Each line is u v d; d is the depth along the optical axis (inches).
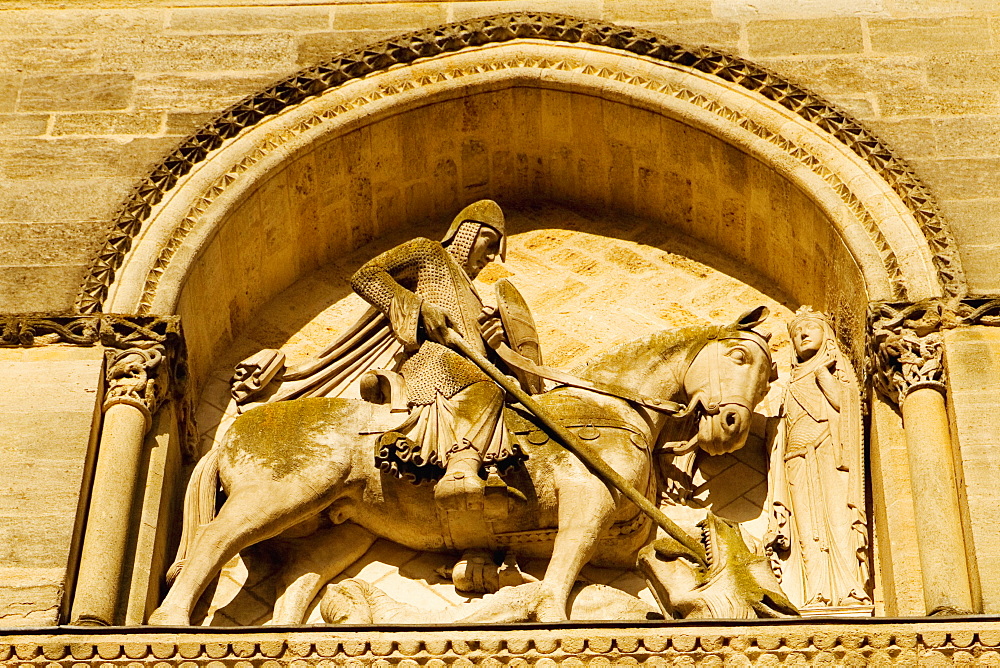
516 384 1228.5
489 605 1112.2
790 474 1248.2
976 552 1111.0
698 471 1293.1
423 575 1226.0
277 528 1189.1
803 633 1042.1
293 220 1465.3
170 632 1057.5
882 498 1196.5
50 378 1233.4
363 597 1164.5
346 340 1379.2
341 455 1216.2
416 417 1209.4
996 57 1459.2
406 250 1331.2
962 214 1332.4
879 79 1450.5
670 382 1288.1
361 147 1470.2
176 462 1267.2
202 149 1413.6
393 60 1489.9
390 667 1041.5
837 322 1373.0
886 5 1509.6
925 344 1230.3
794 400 1282.0
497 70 1485.0
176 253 1334.9
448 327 1278.3
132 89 1465.3
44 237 1346.0
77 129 1432.1
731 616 1098.7
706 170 1467.8
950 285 1270.9
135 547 1171.9
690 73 1472.7
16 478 1168.2
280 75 1482.5
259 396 1362.0
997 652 1029.8
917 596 1131.3
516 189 1557.6
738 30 1502.2
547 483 1192.2
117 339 1258.6
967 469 1155.9
